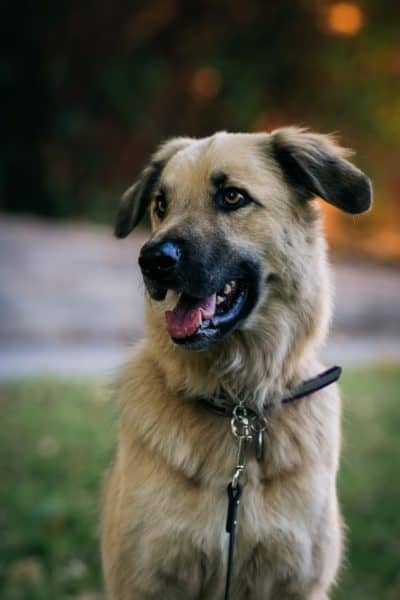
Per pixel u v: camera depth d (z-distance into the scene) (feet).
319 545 12.33
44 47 61.26
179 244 12.12
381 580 17.03
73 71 61.77
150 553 11.96
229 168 12.70
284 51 64.75
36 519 19.10
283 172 13.21
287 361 12.72
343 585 16.90
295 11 63.93
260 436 12.16
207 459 12.14
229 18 64.03
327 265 13.47
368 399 28.30
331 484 12.50
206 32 64.28
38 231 48.96
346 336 40.91
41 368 32.76
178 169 13.12
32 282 40.86
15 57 61.26
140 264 11.96
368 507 19.83
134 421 12.50
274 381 12.62
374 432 24.95
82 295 40.37
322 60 64.95
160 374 12.77
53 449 23.66
